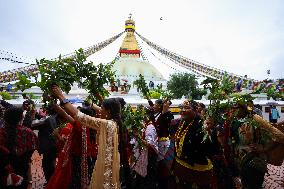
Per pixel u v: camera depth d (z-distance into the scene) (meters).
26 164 5.13
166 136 6.66
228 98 5.49
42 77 3.91
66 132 5.58
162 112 6.88
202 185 5.17
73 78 4.09
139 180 6.07
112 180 3.61
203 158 5.18
